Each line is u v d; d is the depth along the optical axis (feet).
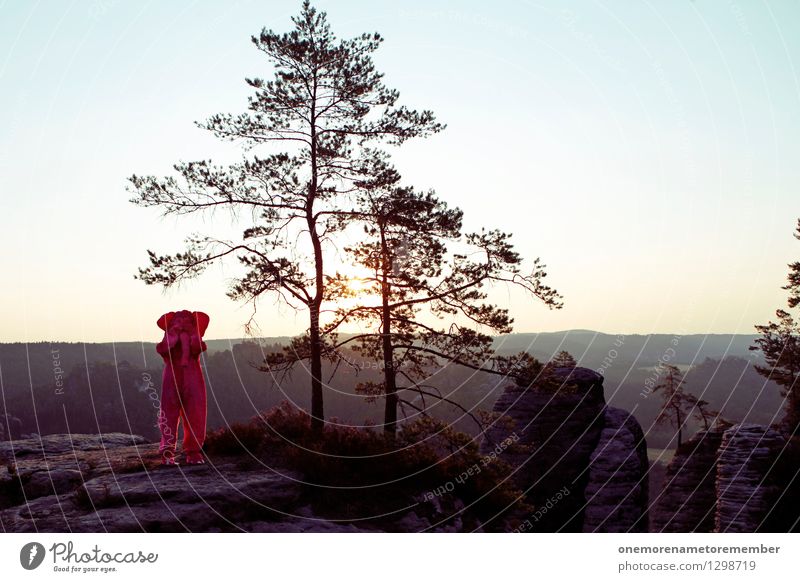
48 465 54.90
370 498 51.26
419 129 70.03
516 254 71.36
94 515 42.57
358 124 69.26
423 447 60.44
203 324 55.11
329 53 65.16
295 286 65.77
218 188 64.13
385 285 73.67
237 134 66.39
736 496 91.61
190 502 44.42
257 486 46.96
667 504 119.34
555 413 108.99
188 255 62.95
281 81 66.03
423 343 73.05
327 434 59.88
